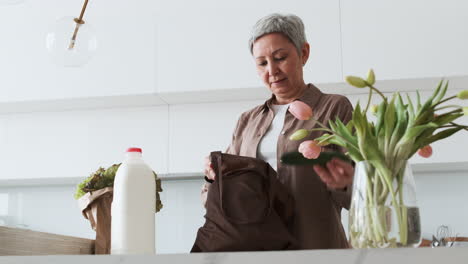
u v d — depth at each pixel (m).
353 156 1.11
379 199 1.05
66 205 3.53
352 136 1.12
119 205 1.36
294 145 1.72
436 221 3.22
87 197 1.49
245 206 1.37
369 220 1.04
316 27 2.97
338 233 1.64
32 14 3.23
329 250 0.82
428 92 3.03
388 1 2.94
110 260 0.88
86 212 1.52
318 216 1.61
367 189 1.06
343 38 2.94
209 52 3.04
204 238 1.37
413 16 2.91
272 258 0.83
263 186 1.43
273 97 1.88
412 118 1.07
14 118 3.29
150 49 3.10
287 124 1.77
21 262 0.90
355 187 1.08
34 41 3.20
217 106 3.14
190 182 3.40
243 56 3.01
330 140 1.16
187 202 3.39
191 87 3.01
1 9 3.26
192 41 3.07
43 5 3.24
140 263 0.87
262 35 1.78
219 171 1.40
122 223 1.35
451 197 3.23
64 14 3.21
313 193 1.62
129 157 1.40
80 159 3.20
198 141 3.11
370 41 2.92
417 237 1.04
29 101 3.12
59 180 3.34
